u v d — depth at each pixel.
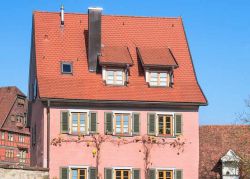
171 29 55.69
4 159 104.62
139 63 52.59
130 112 50.00
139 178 49.53
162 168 49.88
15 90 110.12
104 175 49.16
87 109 49.50
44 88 49.44
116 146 49.53
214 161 58.28
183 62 53.41
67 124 49.06
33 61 54.66
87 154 49.16
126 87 50.78
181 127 50.41
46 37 53.38
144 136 49.91
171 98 50.34
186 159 50.22
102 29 54.66
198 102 50.31
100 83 50.78
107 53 51.97
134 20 55.75
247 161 54.94
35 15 54.78
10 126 106.94
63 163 48.78
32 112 56.78
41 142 50.09
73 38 53.72
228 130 60.41
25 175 44.25
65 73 51.09
